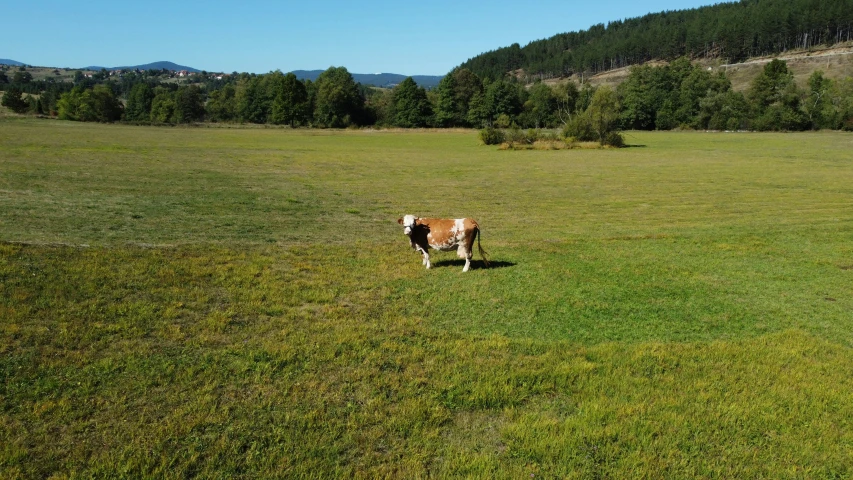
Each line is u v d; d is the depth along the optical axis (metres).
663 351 9.52
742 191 33.16
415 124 122.81
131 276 11.65
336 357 8.70
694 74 112.75
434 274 14.02
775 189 33.78
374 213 24.58
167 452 6.16
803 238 19.94
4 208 18.34
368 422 6.96
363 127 120.62
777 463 6.51
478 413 7.38
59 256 12.44
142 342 8.72
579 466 6.30
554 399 7.84
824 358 9.55
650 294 12.97
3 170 28.78
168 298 10.66
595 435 6.82
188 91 133.12
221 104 140.12
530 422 7.12
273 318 10.24
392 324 10.33
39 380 7.39
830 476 6.34
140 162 38.84
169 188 27.39
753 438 7.01
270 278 12.65
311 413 7.03
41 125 82.38
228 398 7.34
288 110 119.75
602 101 69.94
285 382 7.81
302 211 23.77
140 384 7.47
